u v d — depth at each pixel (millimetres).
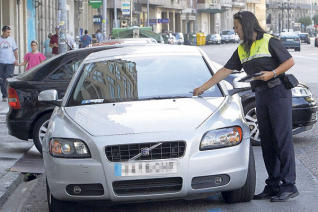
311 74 53750
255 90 13773
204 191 12430
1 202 14750
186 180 12234
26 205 14633
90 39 72125
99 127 12664
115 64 15250
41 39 77500
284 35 117812
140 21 163625
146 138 12250
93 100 14078
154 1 171500
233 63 13898
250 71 13719
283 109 13586
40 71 20312
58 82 20078
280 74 13516
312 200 13867
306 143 21359
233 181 12617
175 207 13594
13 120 20047
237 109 13602
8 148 21672
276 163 14023
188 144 12258
